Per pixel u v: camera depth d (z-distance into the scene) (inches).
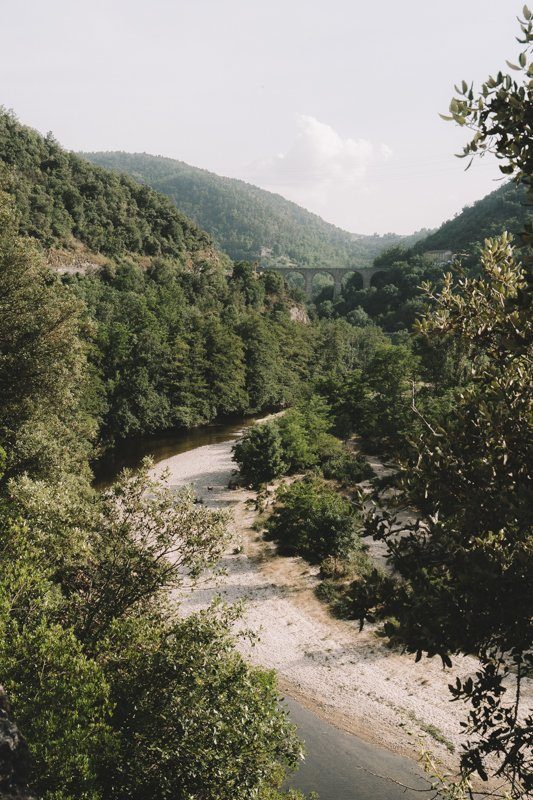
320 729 724.0
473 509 177.5
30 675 358.9
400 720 733.9
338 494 1496.1
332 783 634.8
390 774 648.4
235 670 437.1
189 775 380.8
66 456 976.3
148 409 2431.1
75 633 498.3
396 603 170.2
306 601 1009.5
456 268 251.6
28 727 318.3
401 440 215.6
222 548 561.0
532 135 164.7
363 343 4653.1
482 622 156.6
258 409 3191.4
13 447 910.4
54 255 3971.5
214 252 6190.9
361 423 2316.7
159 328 2805.1
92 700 349.7
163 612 580.1
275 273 5748.0
